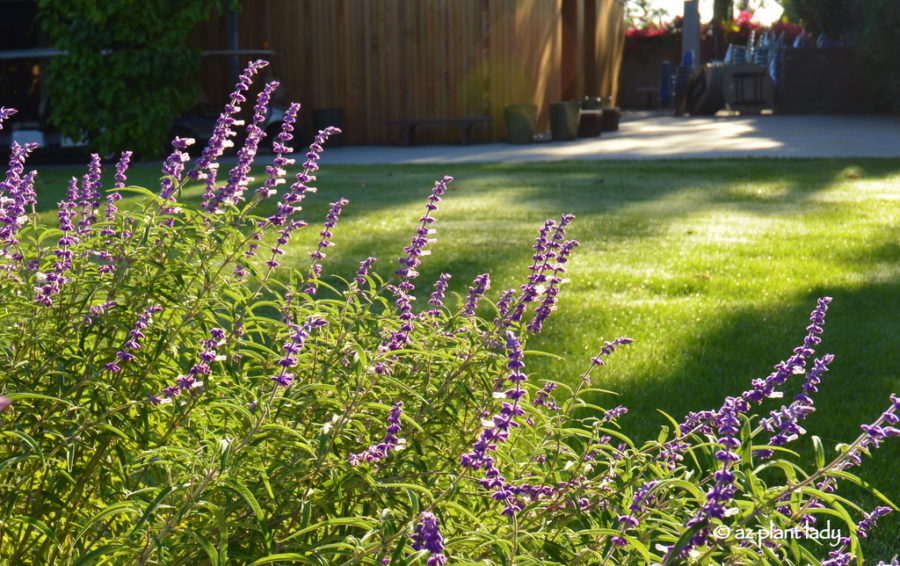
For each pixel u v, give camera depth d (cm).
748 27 4612
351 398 214
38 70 2002
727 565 194
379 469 215
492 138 2319
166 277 234
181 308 235
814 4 3322
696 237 898
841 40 3331
